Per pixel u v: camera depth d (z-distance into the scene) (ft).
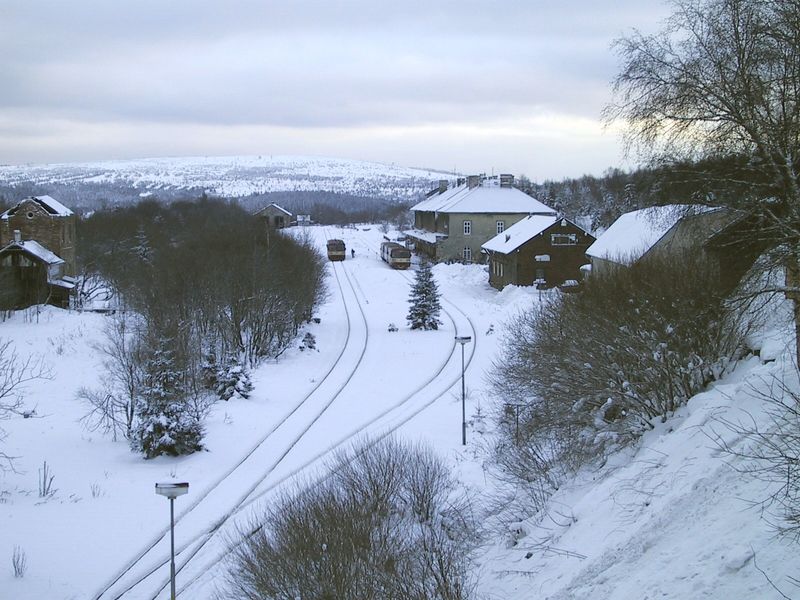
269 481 87.25
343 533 56.70
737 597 39.99
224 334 152.46
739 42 56.44
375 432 104.53
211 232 233.14
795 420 50.85
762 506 45.32
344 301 234.99
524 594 53.06
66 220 241.76
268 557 56.13
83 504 80.84
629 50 61.72
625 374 77.36
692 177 59.88
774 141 54.75
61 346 165.37
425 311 183.11
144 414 98.02
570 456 75.82
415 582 55.47
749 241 61.31
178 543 71.46
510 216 313.32
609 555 50.52
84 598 61.57
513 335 128.57
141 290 164.14
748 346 74.28
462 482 82.02
